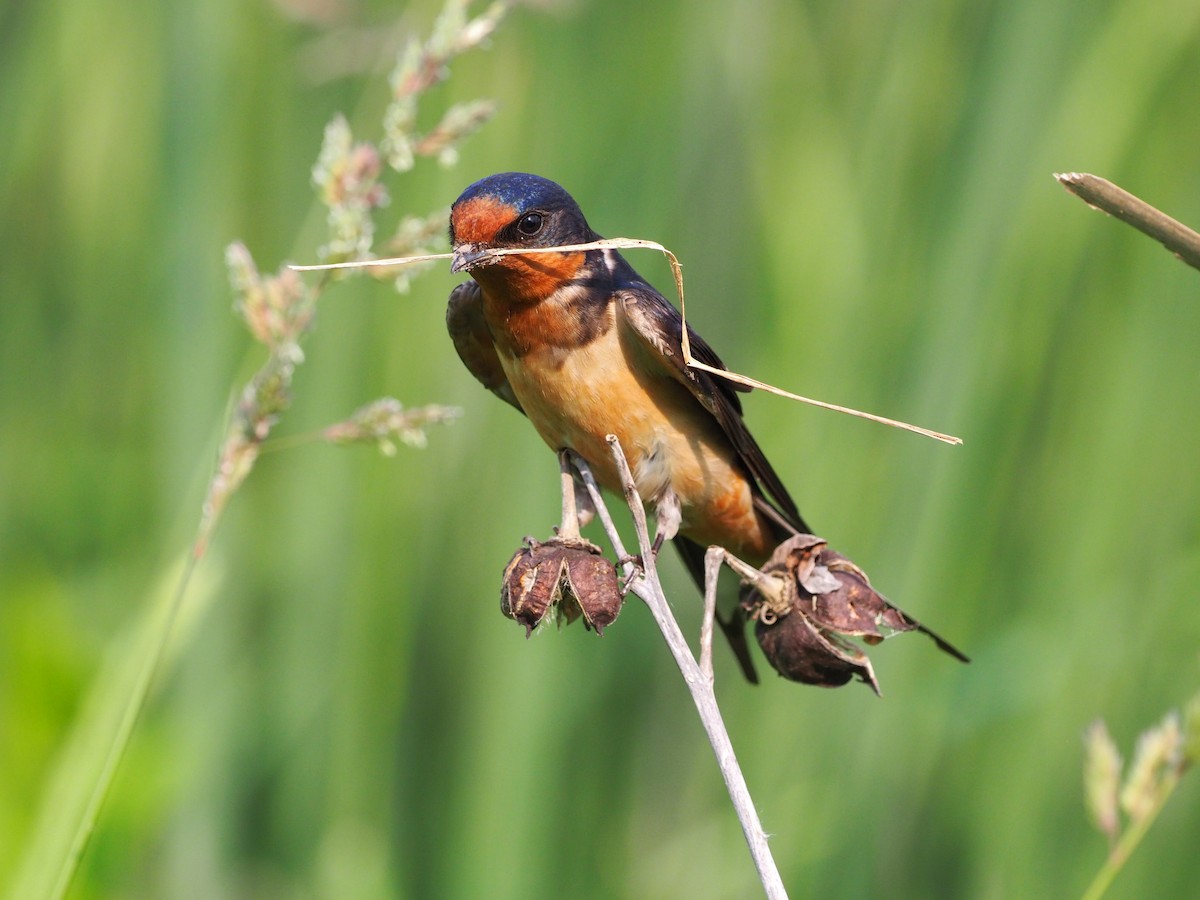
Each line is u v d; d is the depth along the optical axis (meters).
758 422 10.02
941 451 9.59
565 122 9.91
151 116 10.39
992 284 9.73
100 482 10.41
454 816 9.28
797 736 9.69
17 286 10.94
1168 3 10.05
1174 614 9.85
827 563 5.84
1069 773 9.73
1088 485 10.16
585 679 9.70
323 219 9.28
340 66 9.40
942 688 9.53
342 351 9.78
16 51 10.94
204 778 8.75
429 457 9.82
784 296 10.05
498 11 6.00
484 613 9.52
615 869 9.61
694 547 8.66
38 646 7.68
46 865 6.18
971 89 10.03
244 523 9.57
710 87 10.15
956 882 9.71
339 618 9.65
